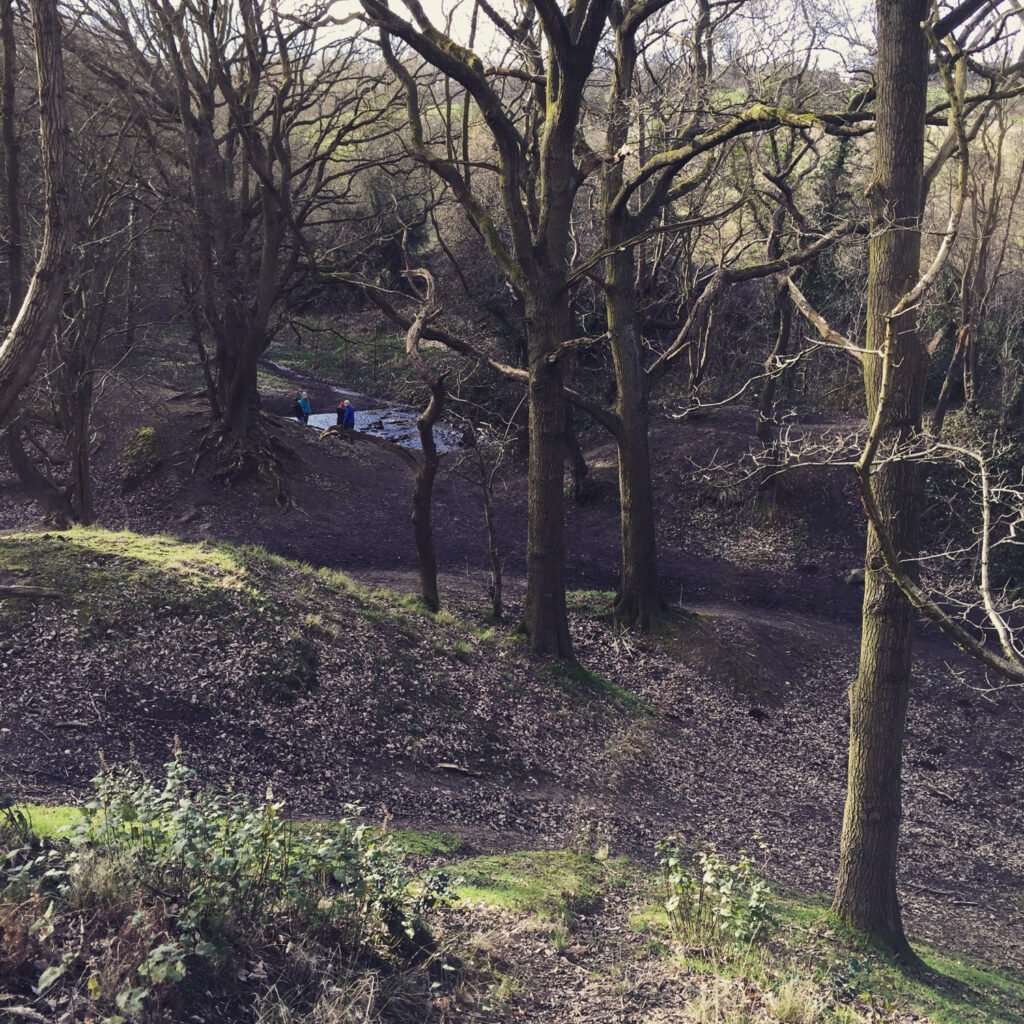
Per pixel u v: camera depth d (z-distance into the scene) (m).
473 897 8.35
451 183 17.92
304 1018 5.00
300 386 49.06
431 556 19.17
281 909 6.06
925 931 12.55
